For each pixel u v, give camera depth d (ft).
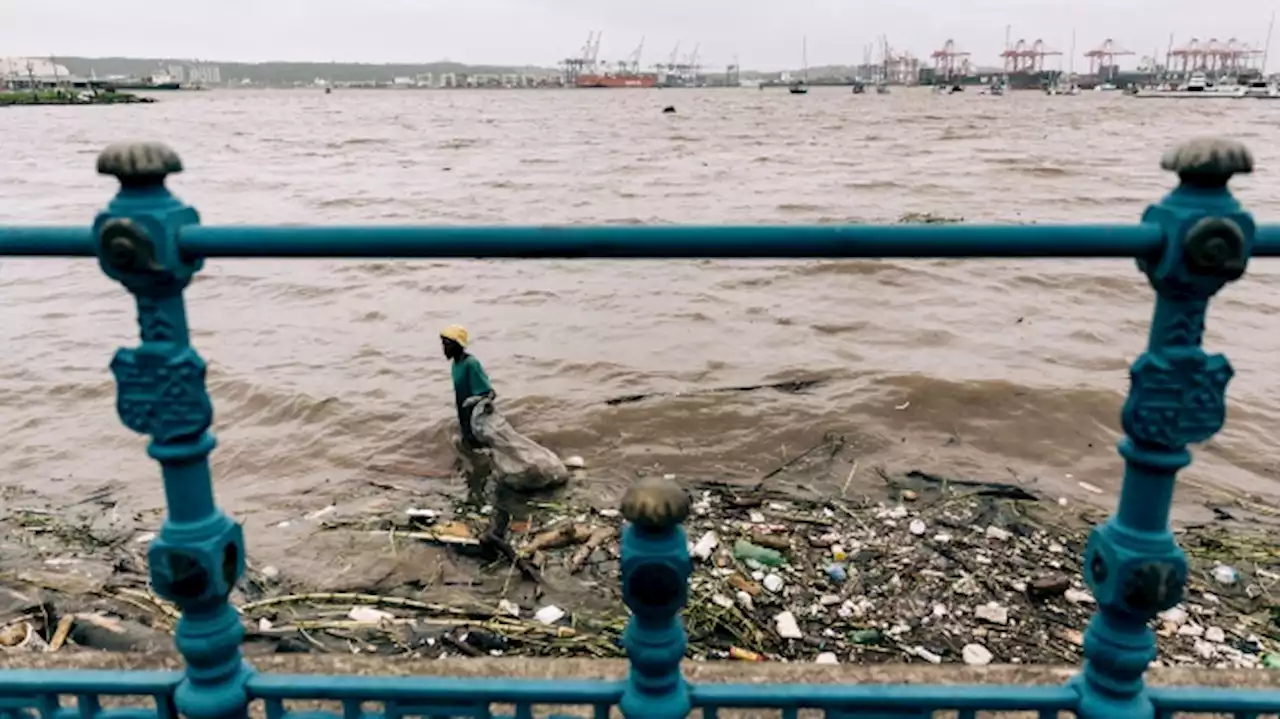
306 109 399.03
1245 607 17.70
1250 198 75.10
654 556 5.41
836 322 38.29
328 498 22.90
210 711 6.05
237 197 86.38
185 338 5.57
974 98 490.49
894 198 79.25
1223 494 22.71
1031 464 24.61
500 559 19.65
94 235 5.24
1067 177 94.22
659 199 80.94
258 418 28.63
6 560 19.71
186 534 5.73
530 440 24.80
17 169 115.34
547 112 338.75
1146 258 5.16
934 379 29.94
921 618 17.29
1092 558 5.72
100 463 25.59
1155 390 5.18
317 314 41.34
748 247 5.21
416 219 71.67
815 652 16.30
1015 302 41.06
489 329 38.27
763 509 21.80
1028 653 16.16
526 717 6.09
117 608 17.58
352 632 17.06
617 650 16.47
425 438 26.50
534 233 5.29
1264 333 36.58
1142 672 5.75
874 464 24.44
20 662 9.98
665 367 32.50
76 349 36.73
